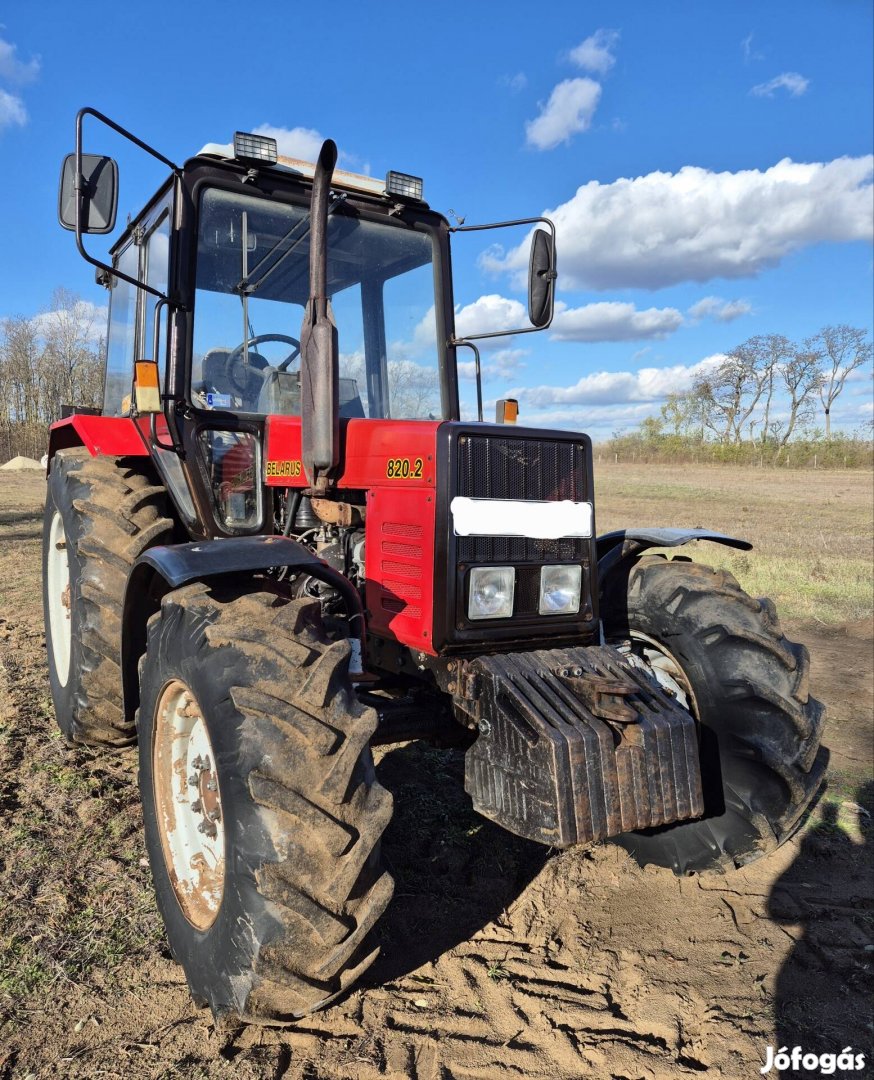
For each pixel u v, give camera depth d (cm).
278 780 198
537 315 339
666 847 303
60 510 393
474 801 250
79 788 356
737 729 285
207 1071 206
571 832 226
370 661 300
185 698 243
